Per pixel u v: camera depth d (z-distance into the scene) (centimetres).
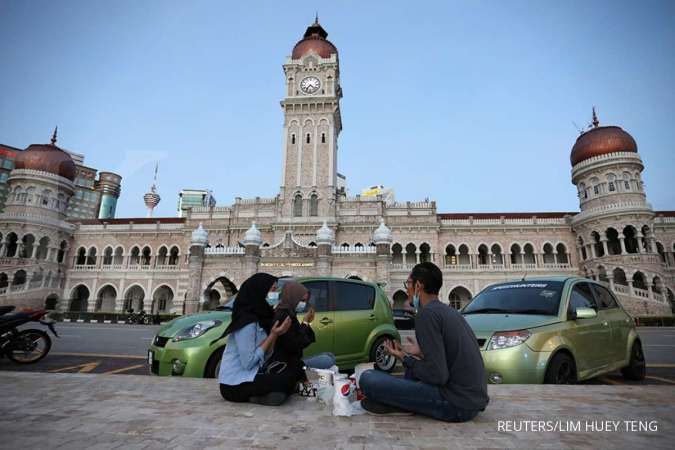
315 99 5759
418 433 429
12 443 388
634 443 407
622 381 993
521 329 764
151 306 5528
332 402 533
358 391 530
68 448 376
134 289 5894
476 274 5262
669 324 3766
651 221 4644
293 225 5341
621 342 948
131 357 1338
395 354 526
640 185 4888
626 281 4638
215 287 4194
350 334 999
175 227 5822
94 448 377
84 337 2047
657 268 4425
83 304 5938
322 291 1014
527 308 873
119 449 374
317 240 3703
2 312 1185
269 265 3703
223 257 3738
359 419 476
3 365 1162
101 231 5972
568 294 875
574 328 817
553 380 737
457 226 5512
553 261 5525
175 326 902
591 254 4978
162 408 518
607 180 4928
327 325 968
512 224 5466
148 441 397
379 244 3653
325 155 5634
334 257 3688
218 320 894
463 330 476
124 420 465
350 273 3647
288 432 427
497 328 782
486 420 476
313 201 5506
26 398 564
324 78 5897
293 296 570
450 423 463
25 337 1193
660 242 5125
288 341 550
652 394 609
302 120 5806
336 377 514
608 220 4788
